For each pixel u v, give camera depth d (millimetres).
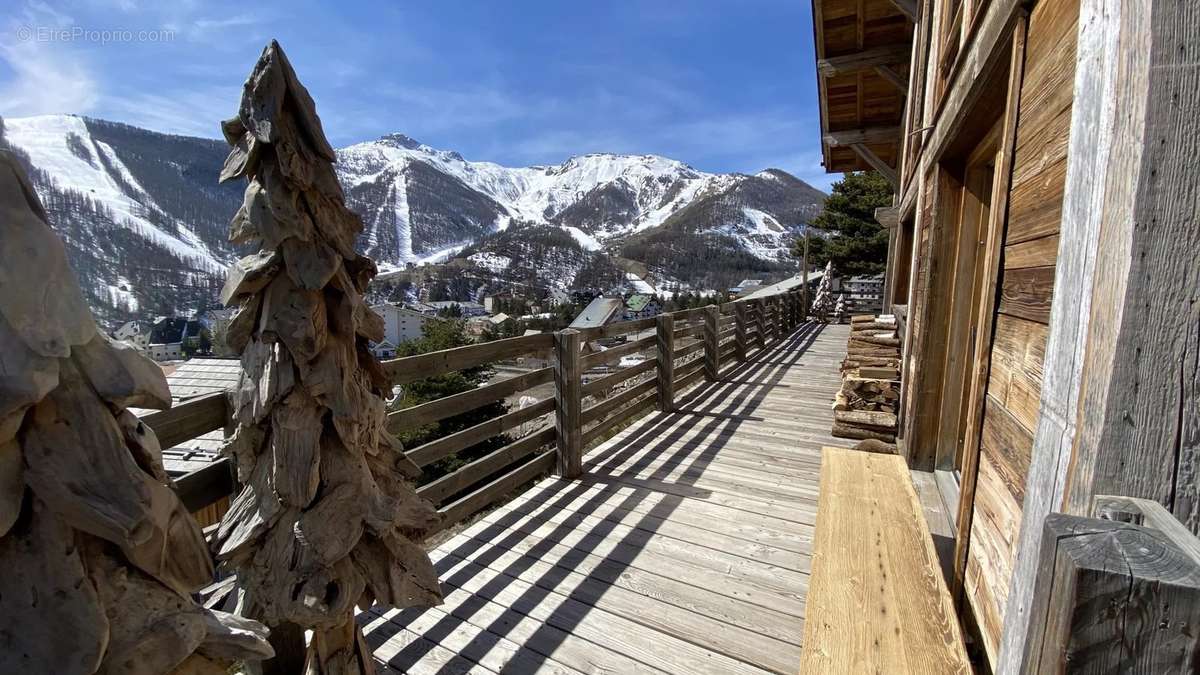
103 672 729
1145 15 623
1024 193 1169
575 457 3334
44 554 696
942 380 2666
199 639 820
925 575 1433
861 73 5668
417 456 2324
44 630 694
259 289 1229
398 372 2162
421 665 1779
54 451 693
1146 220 623
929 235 2672
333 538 1248
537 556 2441
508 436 11633
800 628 1938
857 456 2326
